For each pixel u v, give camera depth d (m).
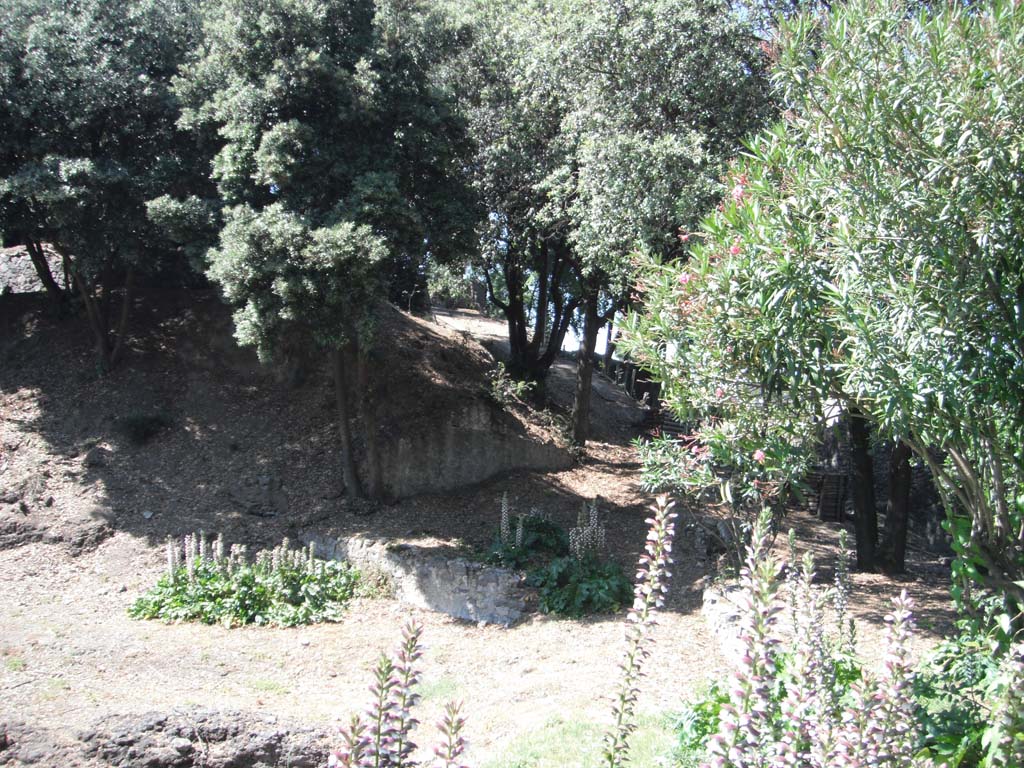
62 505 14.56
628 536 14.62
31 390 17.03
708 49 11.91
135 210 15.55
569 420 20.38
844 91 5.47
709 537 13.35
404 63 14.34
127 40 15.52
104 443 15.98
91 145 15.76
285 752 6.40
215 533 14.30
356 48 14.07
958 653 4.91
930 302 4.95
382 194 12.93
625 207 11.98
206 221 14.24
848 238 5.19
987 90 4.96
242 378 17.89
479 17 17.70
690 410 6.64
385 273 13.80
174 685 9.34
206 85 14.35
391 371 17.94
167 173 15.53
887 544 12.02
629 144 11.95
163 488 15.23
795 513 16.83
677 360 6.43
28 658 9.86
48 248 21.66
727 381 6.14
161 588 12.47
